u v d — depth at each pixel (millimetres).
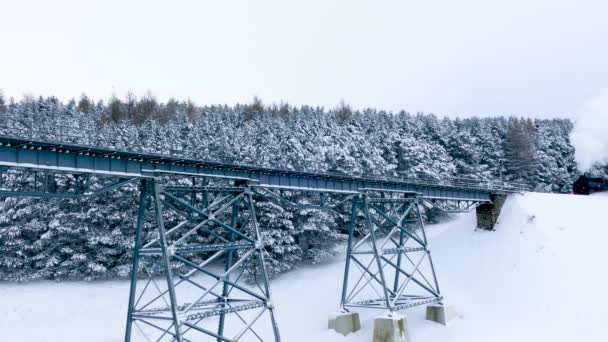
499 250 42531
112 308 38594
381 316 30844
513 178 79062
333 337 32750
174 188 25016
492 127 90625
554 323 33000
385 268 45375
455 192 43469
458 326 34094
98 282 43656
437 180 60469
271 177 30375
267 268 44688
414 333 33188
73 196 22031
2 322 35219
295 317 36688
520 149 78938
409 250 35062
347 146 61531
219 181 45719
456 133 81938
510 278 38906
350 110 111125
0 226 45281
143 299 40469
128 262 44938
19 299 39188
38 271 43031
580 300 34531
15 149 20531
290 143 53688
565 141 94438
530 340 31438
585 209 45781
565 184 81500
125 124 59781
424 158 67812
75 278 44188
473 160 78500
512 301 36438
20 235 45281
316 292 40875
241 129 68125
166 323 35469
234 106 113812
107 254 44844
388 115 101375
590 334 31125
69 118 68875
